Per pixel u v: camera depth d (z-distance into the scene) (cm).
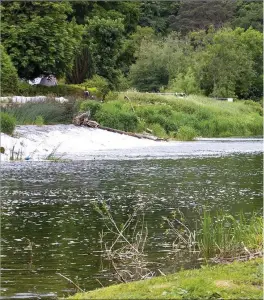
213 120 5572
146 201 1786
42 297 930
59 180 2189
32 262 1127
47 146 3247
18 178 2217
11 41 5362
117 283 1010
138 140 3969
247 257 1096
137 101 5531
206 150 3625
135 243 1255
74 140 3494
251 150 3672
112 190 1989
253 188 2069
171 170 2564
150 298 779
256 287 827
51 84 5641
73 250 1216
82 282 1012
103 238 1318
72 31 5909
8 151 2952
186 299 780
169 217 1544
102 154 3192
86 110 4244
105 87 6025
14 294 944
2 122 3161
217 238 1186
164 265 1105
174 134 4694
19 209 1627
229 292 802
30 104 3909
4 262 1125
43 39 5428
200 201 1792
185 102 5803
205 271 929
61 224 1449
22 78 5569
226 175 2420
